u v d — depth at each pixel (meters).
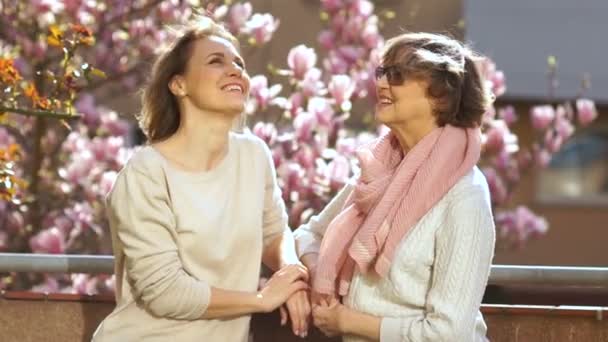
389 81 3.89
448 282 3.72
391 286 3.82
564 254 15.48
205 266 3.93
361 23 8.87
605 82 14.96
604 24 15.11
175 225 3.90
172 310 3.89
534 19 14.96
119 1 8.95
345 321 3.88
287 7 13.39
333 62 8.47
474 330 3.77
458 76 3.87
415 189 3.81
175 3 8.87
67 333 4.55
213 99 3.94
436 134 3.88
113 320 4.01
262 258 4.24
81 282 7.72
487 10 14.84
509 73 14.68
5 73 5.54
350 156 7.55
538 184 15.44
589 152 15.50
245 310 3.93
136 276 3.89
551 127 10.38
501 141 8.84
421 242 3.79
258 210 4.01
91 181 8.50
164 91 4.06
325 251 3.98
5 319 4.54
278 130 7.84
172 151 4.00
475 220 3.74
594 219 15.53
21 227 8.52
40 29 8.61
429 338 3.71
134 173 3.90
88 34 5.62
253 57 11.57
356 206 3.98
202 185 3.94
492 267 4.53
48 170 9.07
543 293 6.68
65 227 8.20
